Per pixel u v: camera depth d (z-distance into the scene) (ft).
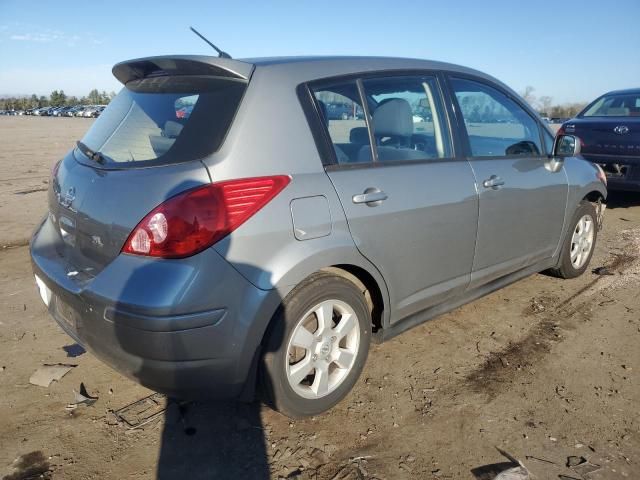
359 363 9.31
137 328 6.95
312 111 8.48
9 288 14.58
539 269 13.75
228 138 7.49
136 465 7.82
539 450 8.12
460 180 10.48
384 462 7.88
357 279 9.50
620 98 25.59
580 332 12.07
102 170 8.15
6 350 11.14
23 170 41.01
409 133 10.02
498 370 10.43
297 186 7.90
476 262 11.29
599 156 23.27
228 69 7.94
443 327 12.34
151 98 8.82
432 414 9.02
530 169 12.41
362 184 8.77
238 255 7.25
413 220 9.51
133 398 9.50
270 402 8.29
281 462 7.89
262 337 7.84
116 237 7.39
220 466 7.81
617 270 16.28
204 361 7.28
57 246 9.31
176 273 6.91
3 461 7.85
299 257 7.79
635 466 7.78
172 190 7.07
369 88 9.46
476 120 11.39
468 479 7.53
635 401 9.38
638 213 24.45
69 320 8.31
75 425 8.71
